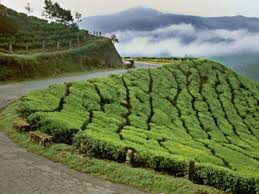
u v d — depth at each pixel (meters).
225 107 67.69
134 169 21.77
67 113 32.69
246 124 64.94
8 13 99.50
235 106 70.12
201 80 75.12
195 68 79.12
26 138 26.39
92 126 29.92
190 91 67.88
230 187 20.42
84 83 47.00
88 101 40.97
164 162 22.19
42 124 27.09
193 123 53.69
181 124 51.03
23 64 58.41
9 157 22.92
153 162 22.38
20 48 75.25
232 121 63.72
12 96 41.03
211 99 68.38
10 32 84.50
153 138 34.59
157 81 64.25
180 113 56.00
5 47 71.69
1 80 52.28
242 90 78.56
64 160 22.91
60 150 24.11
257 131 64.12
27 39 84.12
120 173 21.25
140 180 20.59
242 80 83.38
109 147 23.38
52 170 21.55
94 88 47.16
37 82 54.28
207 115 60.72
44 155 23.77
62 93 39.59
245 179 20.45
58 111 32.81
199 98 66.31
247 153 46.44
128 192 19.48
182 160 22.03
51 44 85.56
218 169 20.92
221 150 42.41
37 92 37.09
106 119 36.06
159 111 51.75
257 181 20.52
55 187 19.36
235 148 47.50
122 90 52.41
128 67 92.38
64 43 90.31
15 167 21.44
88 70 78.38
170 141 35.97
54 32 100.44
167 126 47.12
